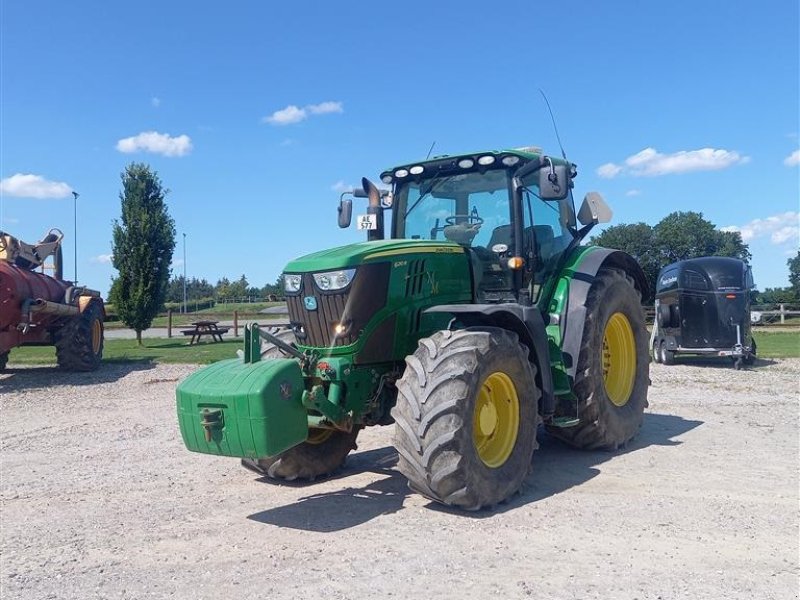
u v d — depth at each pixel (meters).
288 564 3.78
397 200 6.44
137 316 21.41
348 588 3.44
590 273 6.14
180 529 4.40
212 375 4.52
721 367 13.52
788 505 4.67
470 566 3.69
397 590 3.41
